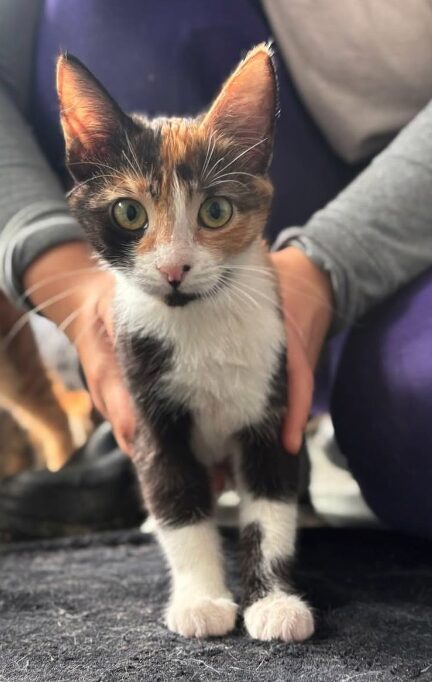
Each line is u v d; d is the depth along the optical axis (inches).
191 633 10.1
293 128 16.4
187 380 11.0
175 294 10.3
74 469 15.9
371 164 14.1
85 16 15.2
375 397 11.9
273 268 11.8
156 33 15.1
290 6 15.7
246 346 10.9
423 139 13.5
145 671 9.1
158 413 11.2
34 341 16.7
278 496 11.2
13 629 10.6
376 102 15.7
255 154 10.6
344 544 13.7
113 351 12.1
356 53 15.4
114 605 11.5
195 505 11.3
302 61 15.9
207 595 10.6
